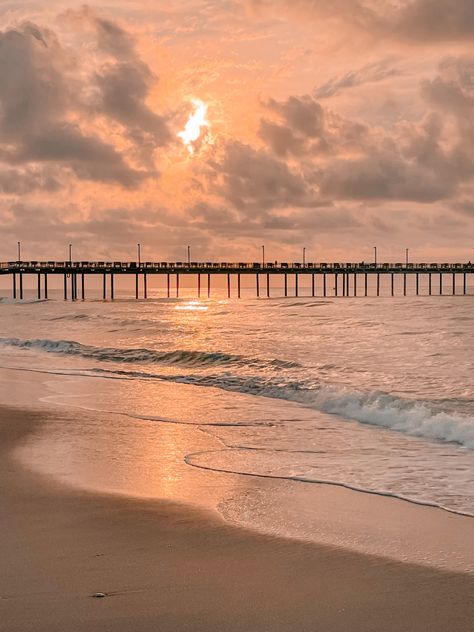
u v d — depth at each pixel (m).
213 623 5.41
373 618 5.54
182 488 9.69
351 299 115.50
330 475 10.52
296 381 20.89
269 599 5.88
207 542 7.38
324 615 5.58
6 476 10.23
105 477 10.24
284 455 11.94
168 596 5.90
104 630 5.25
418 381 21.14
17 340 37.66
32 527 7.79
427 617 5.55
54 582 6.17
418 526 8.06
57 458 11.53
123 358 30.25
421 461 11.46
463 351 29.50
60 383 22.08
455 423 13.82
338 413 16.58
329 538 7.57
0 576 6.31
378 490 9.66
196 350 32.44
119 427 14.55
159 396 19.33
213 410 16.98
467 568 6.66
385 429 14.46
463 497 9.30
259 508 8.73
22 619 5.42
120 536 7.51
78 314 73.62
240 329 46.31
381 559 6.91
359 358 27.83
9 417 15.73
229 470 10.83
